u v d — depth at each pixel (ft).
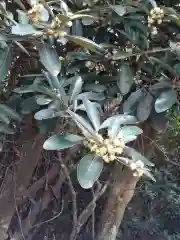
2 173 3.41
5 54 1.84
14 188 3.09
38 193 3.62
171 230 4.95
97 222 3.82
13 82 2.43
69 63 2.09
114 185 3.01
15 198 3.10
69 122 1.85
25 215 3.63
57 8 1.89
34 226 3.46
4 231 3.21
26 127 2.70
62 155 3.21
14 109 2.15
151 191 4.73
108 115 2.22
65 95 1.76
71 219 3.84
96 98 1.99
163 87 1.98
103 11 2.00
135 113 2.00
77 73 2.12
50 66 1.73
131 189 2.99
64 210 3.84
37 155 3.03
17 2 1.83
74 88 1.83
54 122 1.96
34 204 3.58
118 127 1.68
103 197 3.76
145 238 4.78
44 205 3.61
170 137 3.25
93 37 2.16
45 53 1.74
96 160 1.59
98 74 2.18
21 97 2.22
